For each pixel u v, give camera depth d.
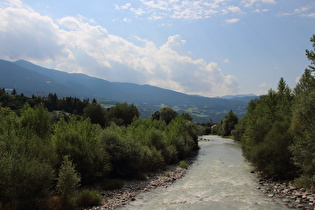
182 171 27.44
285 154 20.47
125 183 19.95
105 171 19.12
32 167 11.51
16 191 10.71
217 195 16.91
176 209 13.83
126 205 14.55
